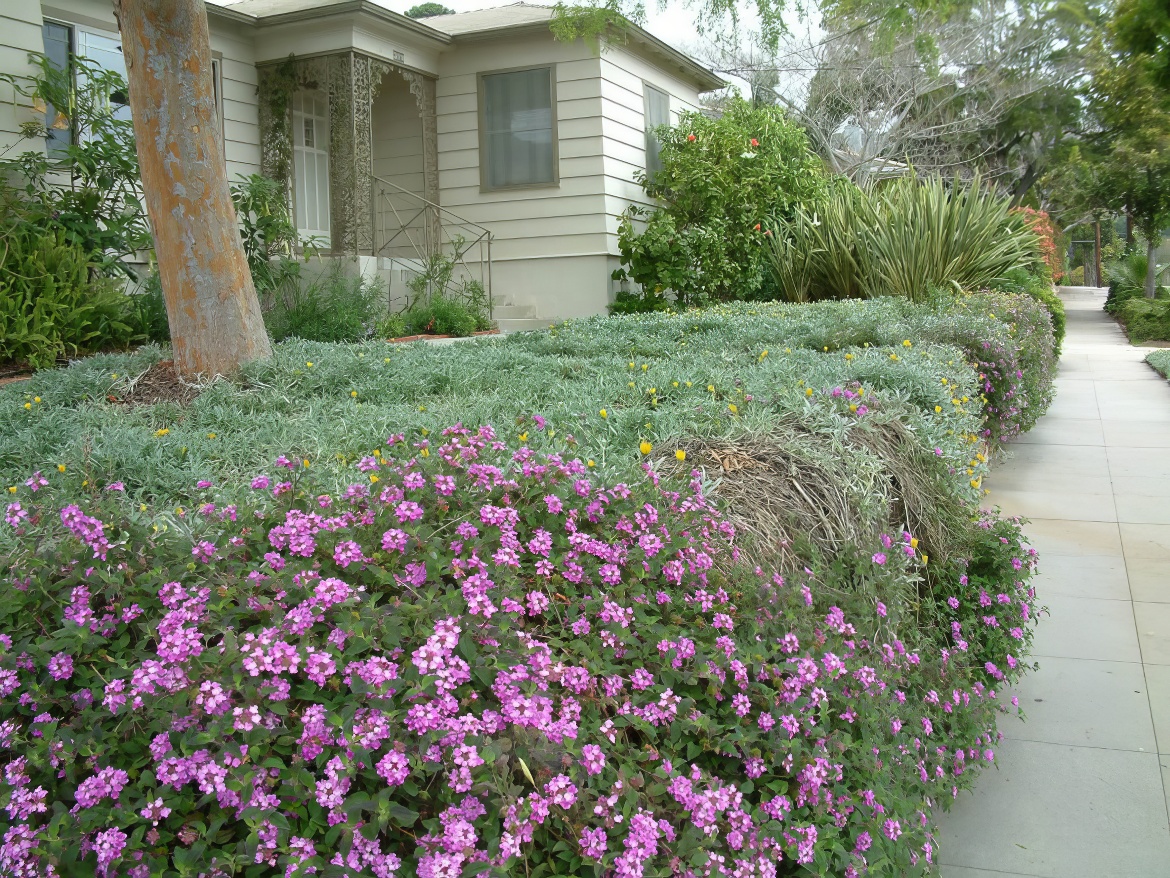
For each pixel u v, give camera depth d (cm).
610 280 1270
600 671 195
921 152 2514
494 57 1262
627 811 168
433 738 164
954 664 335
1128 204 2747
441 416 435
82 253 729
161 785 166
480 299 1162
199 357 572
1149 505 640
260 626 197
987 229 1174
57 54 948
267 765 161
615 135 1274
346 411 464
